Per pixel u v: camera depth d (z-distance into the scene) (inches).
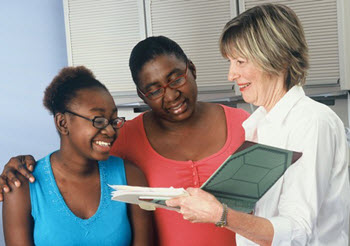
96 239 58.5
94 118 56.4
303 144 48.6
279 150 44.3
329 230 50.6
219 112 68.2
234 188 48.3
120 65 146.6
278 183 51.2
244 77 53.2
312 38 128.7
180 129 66.1
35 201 58.1
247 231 46.6
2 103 160.2
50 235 57.6
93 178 60.7
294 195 48.2
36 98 159.3
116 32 145.4
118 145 68.1
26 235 57.7
